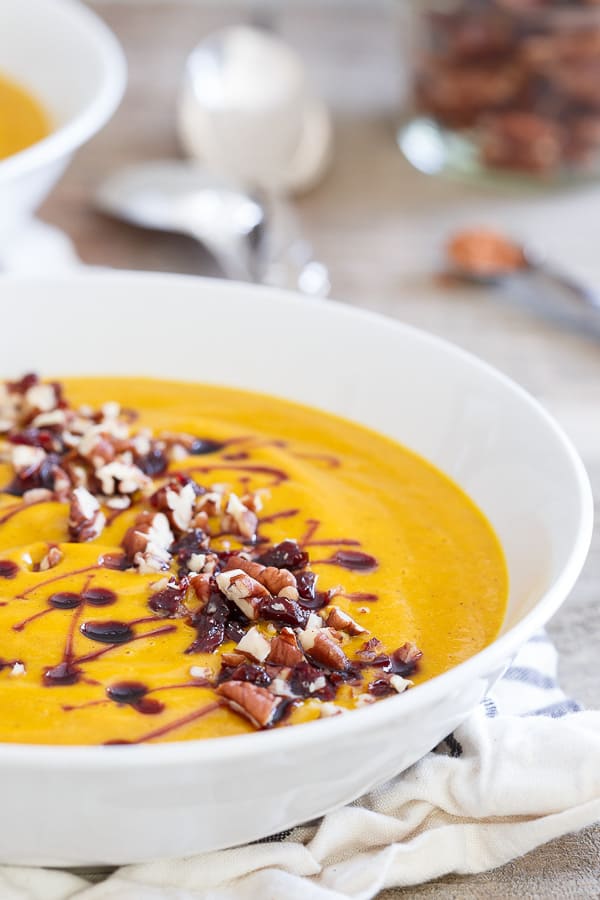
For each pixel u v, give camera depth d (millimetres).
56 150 623
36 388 577
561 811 486
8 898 448
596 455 623
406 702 406
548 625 564
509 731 509
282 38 867
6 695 466
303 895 443
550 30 727
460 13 733
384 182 765
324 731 393
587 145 749
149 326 597
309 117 768
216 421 584
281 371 590
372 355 581
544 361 669
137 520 542
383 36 875
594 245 729
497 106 748
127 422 580
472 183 770
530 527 539
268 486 558
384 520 553
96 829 415
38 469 557
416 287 705
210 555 532
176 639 496
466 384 566
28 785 390
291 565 532
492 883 478
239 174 758
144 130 790
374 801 494
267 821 435
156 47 854
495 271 705
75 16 693
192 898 450
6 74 706
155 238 721
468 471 560
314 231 732
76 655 487
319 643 484
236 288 594
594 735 501
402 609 528
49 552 534
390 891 474
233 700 457
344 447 577
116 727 451
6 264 668
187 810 410
